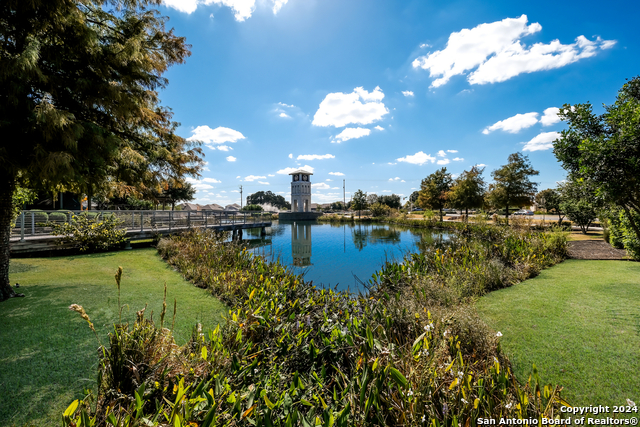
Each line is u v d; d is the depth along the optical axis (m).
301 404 2.23
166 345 2.49
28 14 4.16
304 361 2.86
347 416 1.85
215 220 20.27
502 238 10.81
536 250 9.25
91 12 5.39
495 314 4.49
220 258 8.18
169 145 12.35
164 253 9.55
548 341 3.50
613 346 3.30
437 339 2.71
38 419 2.17
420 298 4.47
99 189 5.88
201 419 1.85
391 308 3.61
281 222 48.22
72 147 4.34
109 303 4.66
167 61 6.75
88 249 9.70
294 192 56.66
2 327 3.59
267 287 5.03
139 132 9.53
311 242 20.94
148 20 5.83
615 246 11.02
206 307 4.86
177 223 16.61
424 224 32.59
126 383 2.18
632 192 5.35
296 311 4.17
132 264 8.06
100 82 5.02
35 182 4.87
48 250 8.95
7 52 4.10
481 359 2.67
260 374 2.43
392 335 3.02
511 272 6.95
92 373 2.75
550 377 2.84
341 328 3.21
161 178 11.81
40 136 4.29
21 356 2.97
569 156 5.73
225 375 2.35
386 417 1.89
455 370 2.21
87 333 3.53
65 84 4.76
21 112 4.13
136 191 10.16
